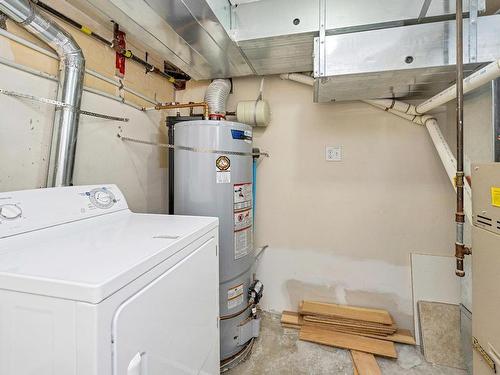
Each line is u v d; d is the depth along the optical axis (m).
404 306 1.91
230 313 1.60
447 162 1.59
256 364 1.62
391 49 1.26
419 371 1.57
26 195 0.90
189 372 0.86
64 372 0.51
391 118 1.92
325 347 1.76
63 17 1.26
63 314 0.51
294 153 2.12
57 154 1.19
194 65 1.77
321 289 2.08
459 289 1.79
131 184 1.78
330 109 2.04
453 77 1.36
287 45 1.49
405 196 1.90
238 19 1.43
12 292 0.55
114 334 0.54
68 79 1.21
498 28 1.16
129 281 0.58
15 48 1.09
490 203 0.93
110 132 1.60
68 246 0.75
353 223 2.01
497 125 1.38
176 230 0.94
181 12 1.18
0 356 0.56
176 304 0.79
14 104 1.09
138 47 1.83
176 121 1.88
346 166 2.01
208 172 1.51
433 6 1.20
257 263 2.20
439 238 1.85
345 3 1.30
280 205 2.16
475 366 1.05
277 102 2.15
